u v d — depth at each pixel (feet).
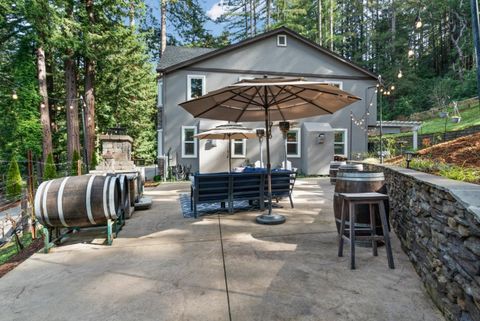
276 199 20.26
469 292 5.37
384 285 7.88
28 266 9.75
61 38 36.86
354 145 45.62
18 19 38.04
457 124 44.55
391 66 82.23
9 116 45.42
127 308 6.97
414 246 9.04
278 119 19.62
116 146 23.02
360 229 10.93
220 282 8.22
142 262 9.90
